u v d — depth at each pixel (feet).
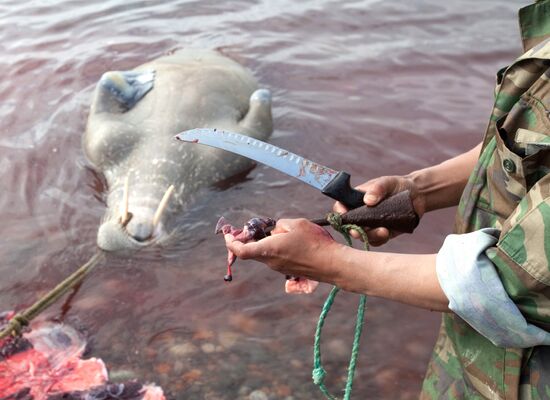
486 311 6.07
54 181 16.88
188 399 10.82
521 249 5.81
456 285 6.11
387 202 7.69
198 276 13.73
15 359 11.49
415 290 6.51
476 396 7.47
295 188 16.72
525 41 7.16
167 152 17.39
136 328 12.30
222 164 17.34
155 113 18.60
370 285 6.73
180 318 12.55
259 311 12.75
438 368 8.18
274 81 21.36
